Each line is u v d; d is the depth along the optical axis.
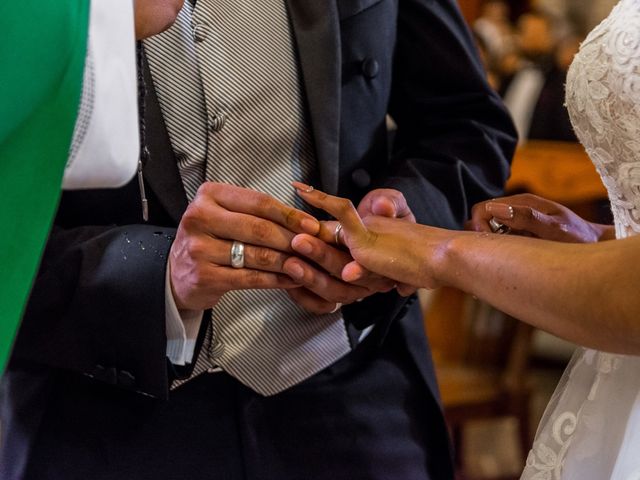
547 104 3.03
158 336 1.15
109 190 1.22
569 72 1.14
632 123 1.05
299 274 1.13
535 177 2.74
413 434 1.32
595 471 1.12
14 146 0.93
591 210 2.82
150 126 1.18
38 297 1.18
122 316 1.16
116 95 0.95
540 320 0.99
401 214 1.22
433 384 1.34
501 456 2.70
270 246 1.12
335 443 1.27
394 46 1.36
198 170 1.21
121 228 1.20
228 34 1.21
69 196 1.23
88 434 1.21
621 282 0.93
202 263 1.12
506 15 3.32
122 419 1.21
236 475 1.23
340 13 1.26
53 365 1.19
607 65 1.07
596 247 0.97
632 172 1.08
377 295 1.27
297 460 1.25
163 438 1.22
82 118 0.94
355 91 1.29
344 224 1.13
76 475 1.21
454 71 1.37
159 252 1.16
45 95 0.93
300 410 1.26
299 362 1.25
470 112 1.39
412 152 1.37
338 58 1.24
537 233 1.25
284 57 1.23
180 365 1.18
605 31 1.08
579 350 1.19
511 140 1.39
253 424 1.23
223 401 1.23
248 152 1.22
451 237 1.09
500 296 1.01
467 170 1.32
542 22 3.18
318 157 1.24
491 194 1.34
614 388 1.11
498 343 2.47
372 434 1.29
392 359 1.33
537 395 3.10
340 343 1.27
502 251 1.02
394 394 1.32
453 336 2.55
